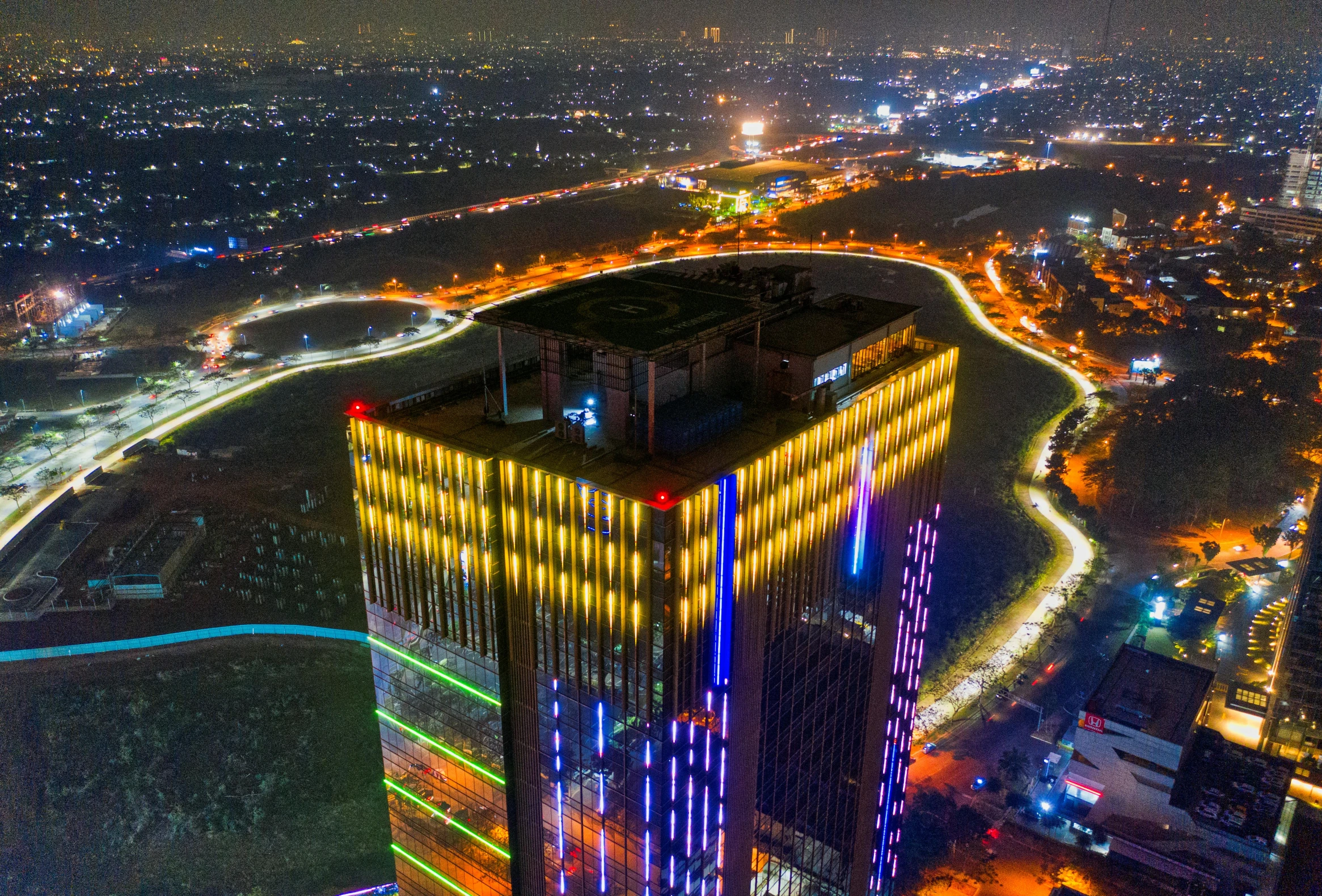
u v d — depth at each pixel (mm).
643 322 89625
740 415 91625
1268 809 181000
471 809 105625
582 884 99000
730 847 101562
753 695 96062
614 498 75812
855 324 105625
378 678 107438
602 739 88000
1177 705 190875
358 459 94062
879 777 137875
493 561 87250
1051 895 167625
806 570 99000
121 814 199250
